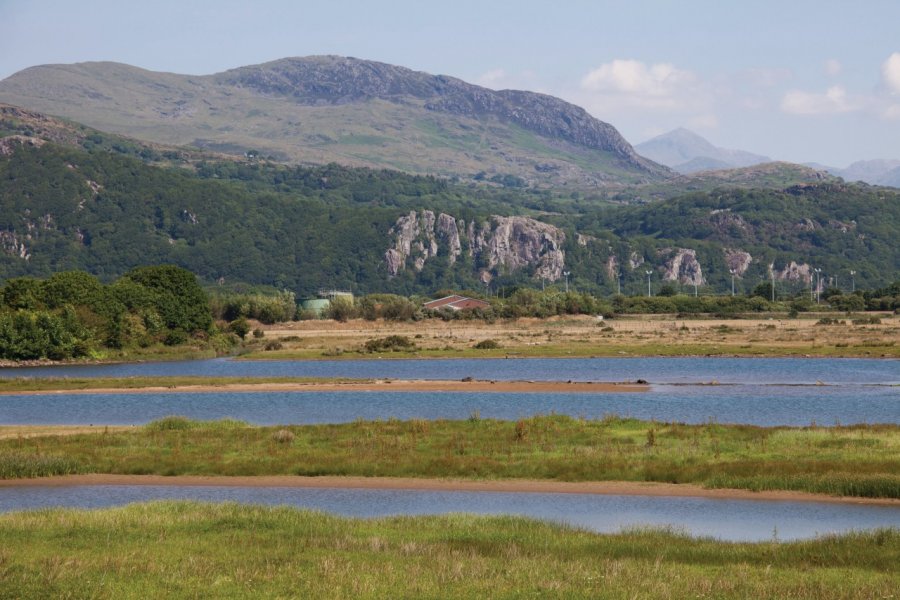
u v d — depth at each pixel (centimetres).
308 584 4053
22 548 4731
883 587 4125
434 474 7225
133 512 5631
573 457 7469
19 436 8931
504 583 4103
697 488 6712
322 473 7338
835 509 6122
